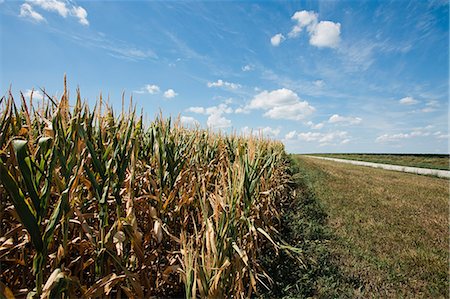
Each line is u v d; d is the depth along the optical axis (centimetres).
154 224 263
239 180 308
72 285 179
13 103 211
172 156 317
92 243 203
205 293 209
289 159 1936
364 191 1052
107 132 271
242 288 264
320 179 1300
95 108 240
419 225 649
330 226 613
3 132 182
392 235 570
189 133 523
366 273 406
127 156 241
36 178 164
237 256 260
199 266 211
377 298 345
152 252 282
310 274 384
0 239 172
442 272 413
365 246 506
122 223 222
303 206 747
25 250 191
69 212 182
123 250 245
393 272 409
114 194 227
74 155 186
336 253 466
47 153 180
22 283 190
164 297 288
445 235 587
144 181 312
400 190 1124
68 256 222
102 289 185
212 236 224
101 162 225
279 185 718
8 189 143
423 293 361
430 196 1011
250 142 377
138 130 278
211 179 469
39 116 242
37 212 158
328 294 340
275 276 369
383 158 4097
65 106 203
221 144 604
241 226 312
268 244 441
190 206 355
